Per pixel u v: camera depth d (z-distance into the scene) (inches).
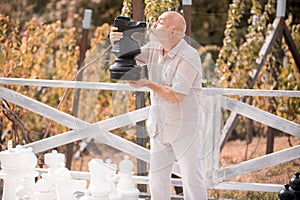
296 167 292.4
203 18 605.9
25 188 183.6
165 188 176.6
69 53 353.1
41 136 346.3
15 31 326.3
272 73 338.0
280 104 346.6
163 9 235.0
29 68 338.0
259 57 311.6
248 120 351.6
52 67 355.6
